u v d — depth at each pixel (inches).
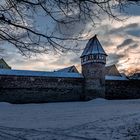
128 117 777.6
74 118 815.7
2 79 1676.9
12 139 482.6
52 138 487.8
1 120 788.6
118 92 2020.2
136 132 509.0
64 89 1855.3
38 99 1759.4
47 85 1803.6
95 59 1951.3
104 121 711.1
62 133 541.0
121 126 602.5
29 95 1739.7
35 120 784.9
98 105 1393.9
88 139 469.4
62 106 1370.6
